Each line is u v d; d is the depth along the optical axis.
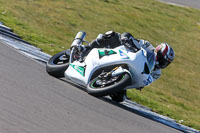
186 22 109.44
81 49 24.83
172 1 128.25
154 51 24.44
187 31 102.19
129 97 34.56
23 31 49.88
